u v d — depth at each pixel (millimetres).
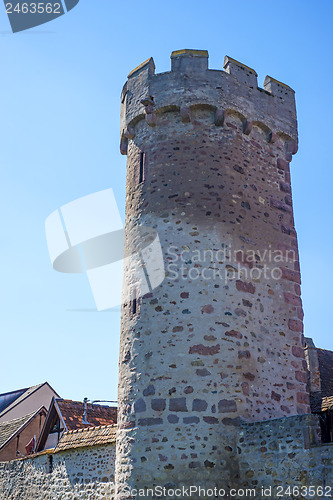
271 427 10344
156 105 13328
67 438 16656
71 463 16125
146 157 13312
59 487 16438
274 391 11797
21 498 18453
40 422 24984
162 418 10984
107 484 14422
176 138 13117
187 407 10953
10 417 31062
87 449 15547
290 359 12375
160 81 13484
